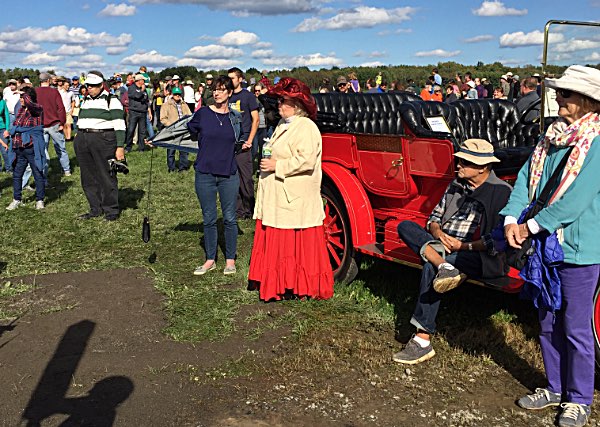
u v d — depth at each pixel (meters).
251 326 4.69
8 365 4.07
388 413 3.46
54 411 3.49
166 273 5.96
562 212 3.07
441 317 4.75
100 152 8.06
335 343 4.34
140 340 4.45
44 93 11.79
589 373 3.31
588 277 3.21
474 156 3.99
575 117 3.12
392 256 4.85
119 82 18.62
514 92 13.76
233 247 5.92
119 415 3.45
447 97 20.92
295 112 5.00
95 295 5.38
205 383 3.81
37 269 6.12
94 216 8.38
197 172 5.73
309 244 5.08
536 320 4.70
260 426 3.33
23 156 8.88
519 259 3.28
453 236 4.14
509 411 3.48
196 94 22.17
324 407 3.53
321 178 5.21
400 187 4.97
